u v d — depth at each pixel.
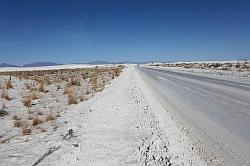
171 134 7.79
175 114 10.59
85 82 26.86
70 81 26.20
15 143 7.80
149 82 26.23
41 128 9.38
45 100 15.51
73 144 6.86
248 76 30.02
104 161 5.85
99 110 11.64
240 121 9.07
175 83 24.58
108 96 16.02
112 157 6.09
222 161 5.66
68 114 11.59
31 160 6.09
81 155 6.13
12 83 22.20
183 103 13.23
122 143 7.08
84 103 14.05
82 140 7.21
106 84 24.83
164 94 16.91
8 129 9.67
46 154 6.32
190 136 7.53
